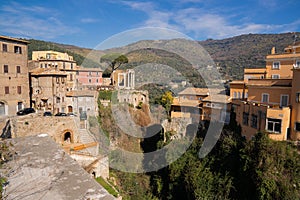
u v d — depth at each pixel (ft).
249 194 40.11
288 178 36.68
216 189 44.52
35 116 55.01
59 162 12.21
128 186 50.93
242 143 46.98
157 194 52.26
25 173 10.82
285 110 46.37
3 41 69.82
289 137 47.01
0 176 10.39
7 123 48.85
